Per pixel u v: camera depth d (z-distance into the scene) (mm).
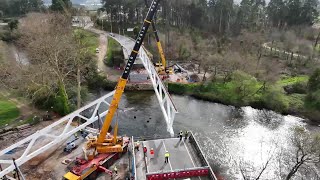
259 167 51188
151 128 63375
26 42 87188
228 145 57750
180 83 84750
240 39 107062
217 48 103938
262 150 56031
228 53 92812
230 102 76750
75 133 52719
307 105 72438
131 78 87500
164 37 114688
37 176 43094
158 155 42188
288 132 62688
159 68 89750
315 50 98250
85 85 85000
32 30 83500
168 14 126375
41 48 68625
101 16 155750
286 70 93000
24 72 69125
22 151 49031
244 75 79062
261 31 115125
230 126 65375
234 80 81312
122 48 105875
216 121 67688
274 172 49781
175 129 63406
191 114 71125
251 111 73250
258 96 77000
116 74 92938
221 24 126562
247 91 77812
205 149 56312
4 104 66125
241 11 123375
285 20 121000
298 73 90500
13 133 55531
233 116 70375
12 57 88750
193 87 83562
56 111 64125
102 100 50875
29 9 148875
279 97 74312
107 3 136500
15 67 71312
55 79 68000
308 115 69375
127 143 48875
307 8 117438
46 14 107000
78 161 44219
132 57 41719
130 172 44062
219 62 88938
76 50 74250
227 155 54594
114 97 43500
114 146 46500
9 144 51688
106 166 45062
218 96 79125
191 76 88938
